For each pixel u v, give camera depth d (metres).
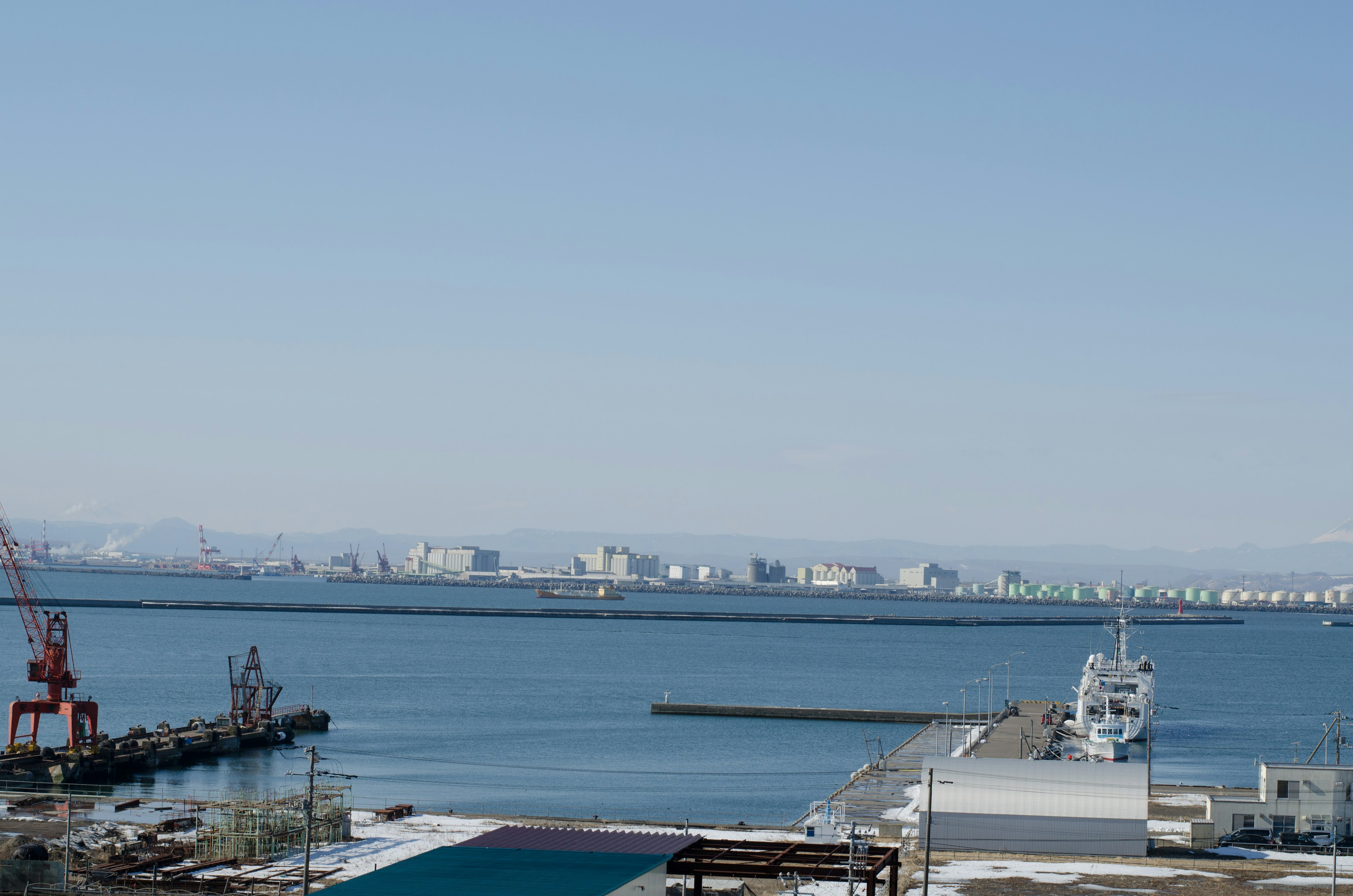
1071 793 92.19
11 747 131.88
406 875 54.47
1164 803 115.19
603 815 116.88
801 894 75.88
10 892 75.06
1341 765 122.50
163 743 144.75
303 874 80.44
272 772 138.75
